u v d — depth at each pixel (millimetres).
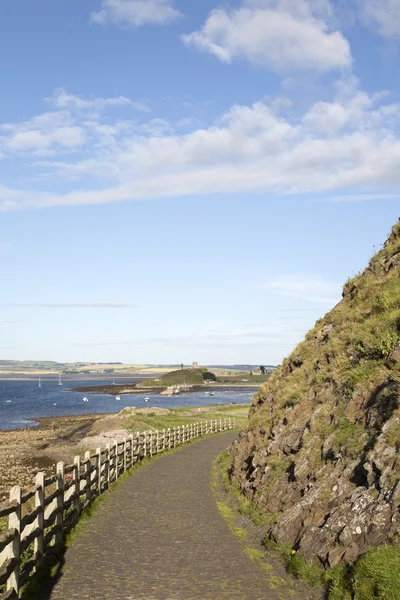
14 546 8562
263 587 9609
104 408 125375
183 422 56312
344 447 11570
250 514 15008
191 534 13516
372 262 21266
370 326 15109
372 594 7676
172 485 21266
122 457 24141
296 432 15062
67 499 13336
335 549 9234
